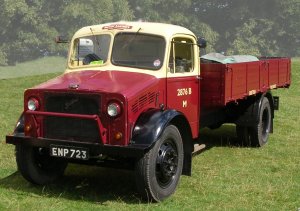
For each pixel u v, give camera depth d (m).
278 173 6.14
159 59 5.30
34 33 97.31
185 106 5.79
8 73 90.38
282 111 12.09
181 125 5.29
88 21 96.81
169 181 5.02
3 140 7.87
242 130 7.77
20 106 12.11
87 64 5.54
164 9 106.00
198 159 6.91
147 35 5.40
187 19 103.38
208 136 8.78
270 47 99.69
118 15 101.81
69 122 4.75
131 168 5.03
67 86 4.82
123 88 4.72
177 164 5.13
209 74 6.36
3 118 10.18
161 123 4.70
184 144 5.41
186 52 5.91
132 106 4.63
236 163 6.68
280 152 7.48
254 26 99.94
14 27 97.12
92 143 4.63
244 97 7.12
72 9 95.38
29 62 101.12
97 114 4.62
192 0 110.44
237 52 95.69
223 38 108.31
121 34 5.48
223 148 7.73
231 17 106.69
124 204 4.77
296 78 18.86
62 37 5.79
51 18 100.62
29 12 94.75
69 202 4.82
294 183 5.65
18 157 5.16
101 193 5.18
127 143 4.58
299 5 97.56
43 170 5.43
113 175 5.93
